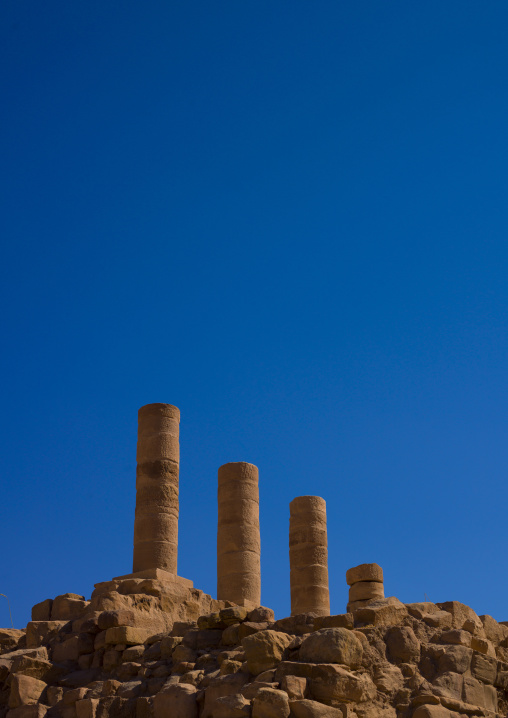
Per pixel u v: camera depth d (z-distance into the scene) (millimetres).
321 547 26297
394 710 11852
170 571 21609
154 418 23094
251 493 25359
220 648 14180
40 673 15227
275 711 10727
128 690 13414
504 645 14445
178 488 22828
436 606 13773
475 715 12219
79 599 18938
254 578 24359
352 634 12070
